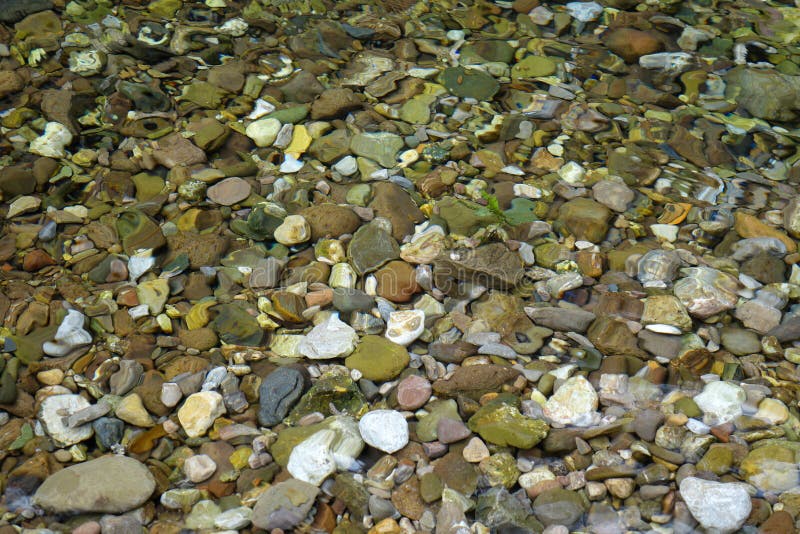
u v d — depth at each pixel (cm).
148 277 190
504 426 171
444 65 230
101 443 170
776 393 176
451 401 175
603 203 202
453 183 205
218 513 164
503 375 177
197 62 228
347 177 206
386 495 165
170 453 170
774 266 193
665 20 241
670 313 186
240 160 209
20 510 163
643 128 217
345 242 195
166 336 182
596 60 232
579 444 170
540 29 240
